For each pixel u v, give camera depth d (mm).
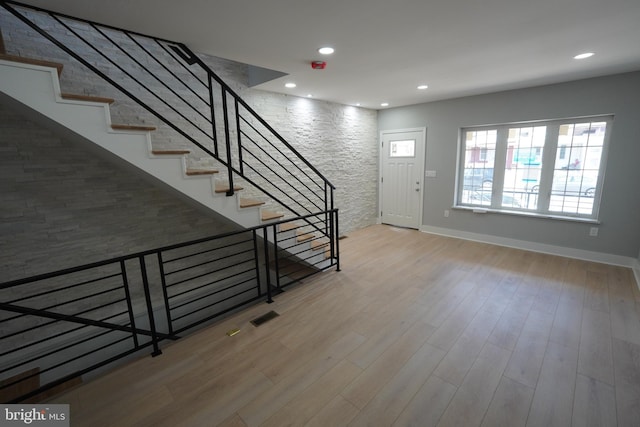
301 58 2727
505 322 2531
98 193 2820
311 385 1882
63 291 2738
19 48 2357
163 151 2229
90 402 1779
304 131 4516
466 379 1910
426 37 2271
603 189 3652
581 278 3342
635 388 1811
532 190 4277
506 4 1785
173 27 2051
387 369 2010
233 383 1909
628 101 3367
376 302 2906
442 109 4883
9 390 2461
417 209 5523
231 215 2701
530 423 1598
